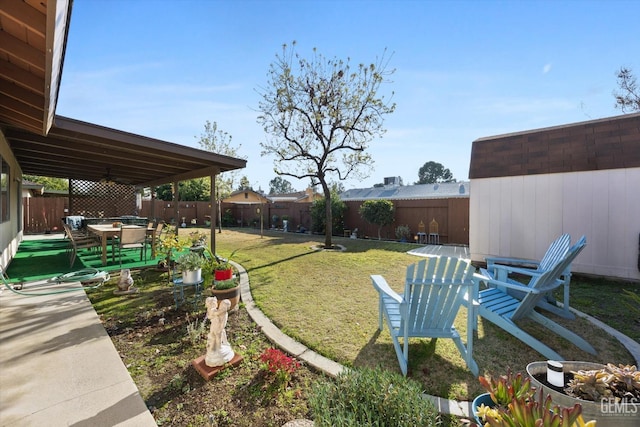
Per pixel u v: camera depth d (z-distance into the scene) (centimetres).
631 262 504
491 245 635
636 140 510
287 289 452
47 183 2067
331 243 947
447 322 251
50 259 657
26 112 355
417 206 1077
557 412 125
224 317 246
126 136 460
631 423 137
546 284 297
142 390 211
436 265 237
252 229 1560
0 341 273
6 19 194
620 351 271
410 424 148
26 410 182
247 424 181
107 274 488
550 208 575
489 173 638
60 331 296
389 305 293
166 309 369
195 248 545
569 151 563
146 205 1606
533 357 260
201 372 229
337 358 253
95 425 172
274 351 229
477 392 210
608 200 523
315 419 155
